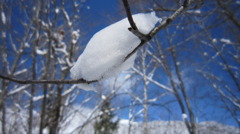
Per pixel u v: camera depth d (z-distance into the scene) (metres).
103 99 5.31
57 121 4.89
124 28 0.79
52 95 5.44
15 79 0.73
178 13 0.77
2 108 5.12
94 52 0.77
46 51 5.30
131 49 0.77
